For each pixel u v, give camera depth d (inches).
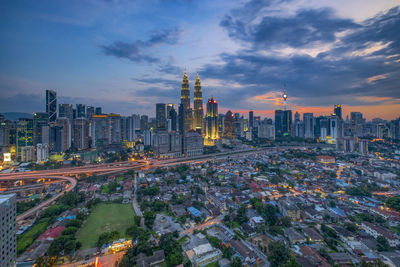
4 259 5275.6
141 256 6200.8
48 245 6737.2
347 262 5989.2
